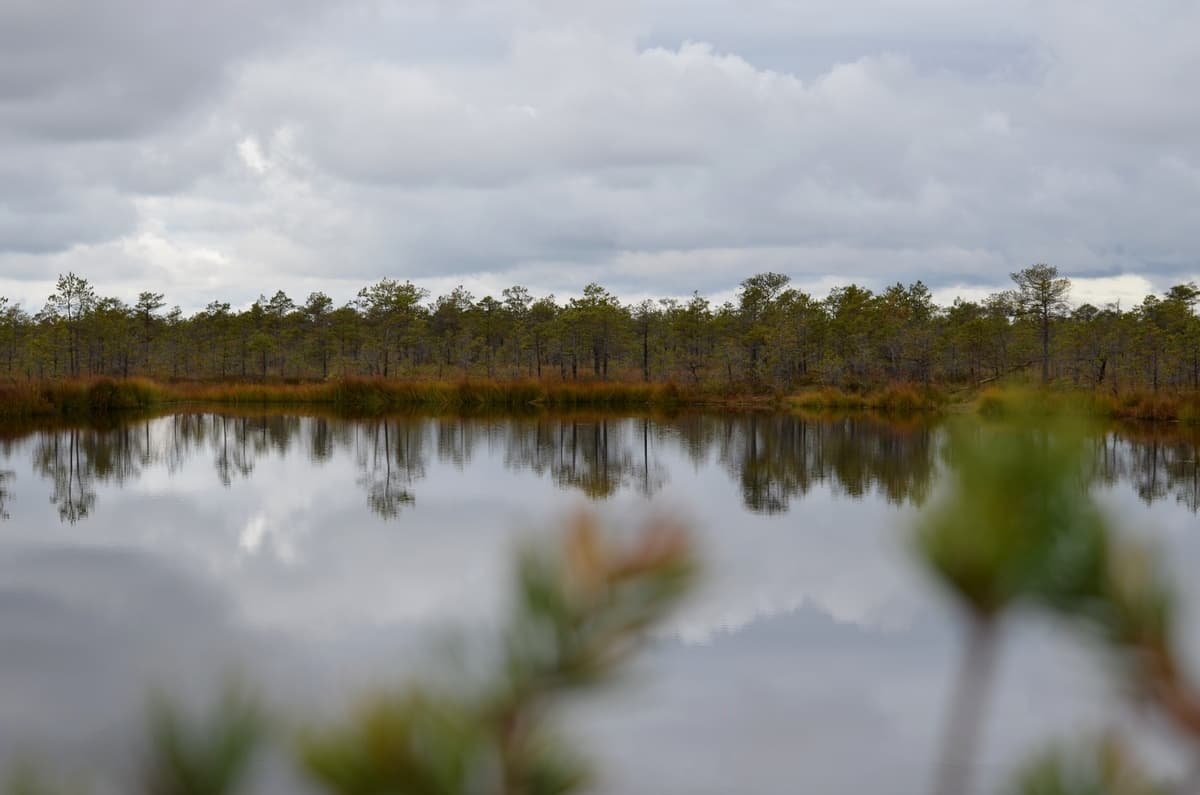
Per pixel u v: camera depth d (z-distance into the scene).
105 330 67.50
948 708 6.88
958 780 0.77
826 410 48.53
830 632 8.91
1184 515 14.72
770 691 7.21
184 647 8.66
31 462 23.97
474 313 87.19
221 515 16.45
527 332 80.06
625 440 30.09
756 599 10.09
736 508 16.47
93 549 13.59
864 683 7.48
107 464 23.75
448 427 35.97
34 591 11.16
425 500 17.89
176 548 13.64
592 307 72.44
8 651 8.62
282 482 20.55
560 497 17.73
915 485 18.75
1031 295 51.12
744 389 58.72
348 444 28.92
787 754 6.05
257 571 12.12
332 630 9.27
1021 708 5.33
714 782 5.57
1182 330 56.19
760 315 81.44
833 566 11.65
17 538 14.38
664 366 71.06
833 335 62.88
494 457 25.23
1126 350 53.09
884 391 53.25
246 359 83.75
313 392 53.47
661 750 6.11
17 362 64.44
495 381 55.78
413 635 8.87
